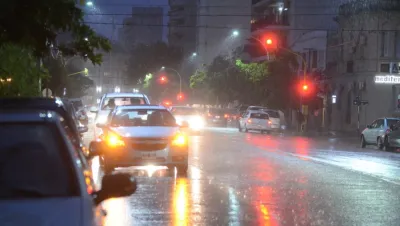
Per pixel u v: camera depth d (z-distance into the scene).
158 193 13.32
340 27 55.56
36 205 3.72
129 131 16.12
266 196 13.21
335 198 13.14
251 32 81.69
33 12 7.33
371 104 50.22
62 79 42.97
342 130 53.62
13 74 12.90
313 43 61.16
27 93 13.48
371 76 50.19
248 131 47.66
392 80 47.75
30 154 3.97
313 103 54.41
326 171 18.42
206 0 97.56
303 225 10.23
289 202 12.50
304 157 23.36
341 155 25.39
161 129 16.44
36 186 3.89
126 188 4.44
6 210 3.64
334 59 56.66
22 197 3.81
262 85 60.38
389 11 49.50
